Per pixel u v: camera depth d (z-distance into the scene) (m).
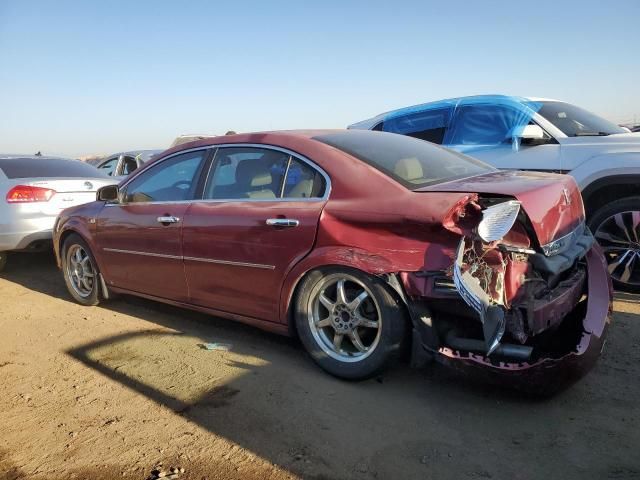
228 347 4.36
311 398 3.46
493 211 2.91
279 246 3.75
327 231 3.51
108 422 3.31
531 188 3.24
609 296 3.60
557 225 3.30
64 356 4.38
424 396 3.42
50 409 3.51
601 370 3.65
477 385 3.53
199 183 4.45
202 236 4.23
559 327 3.38
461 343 3.13
